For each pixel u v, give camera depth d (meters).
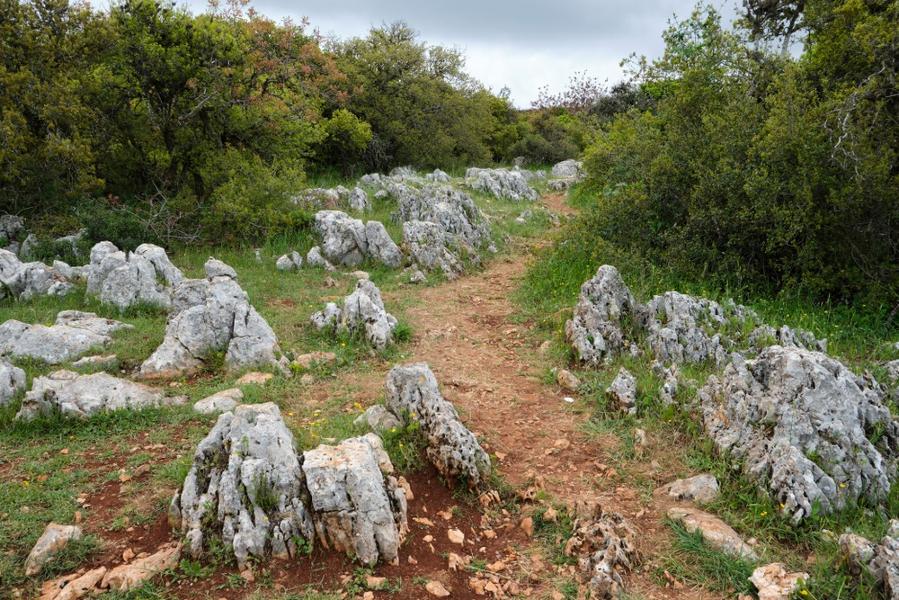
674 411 6.25
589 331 7.97
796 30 13.42
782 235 9.55
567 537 4.64
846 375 5.50
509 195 21.70
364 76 26.50
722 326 7.96
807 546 4.49
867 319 8.96
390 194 18.11
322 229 13.73
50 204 13.76
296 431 5.73
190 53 14.66
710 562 4.32
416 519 4.69
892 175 9.81
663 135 12.66
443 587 4.02
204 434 5.93
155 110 15.18
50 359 7.50
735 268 10.36
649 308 8.32
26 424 5.98
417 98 27.72
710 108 11.75
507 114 38.88
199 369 7.59
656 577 4.25
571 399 6.95
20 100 13.12
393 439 5.46
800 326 8.67
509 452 5.87
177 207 13.88
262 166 14.80
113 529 4.48
